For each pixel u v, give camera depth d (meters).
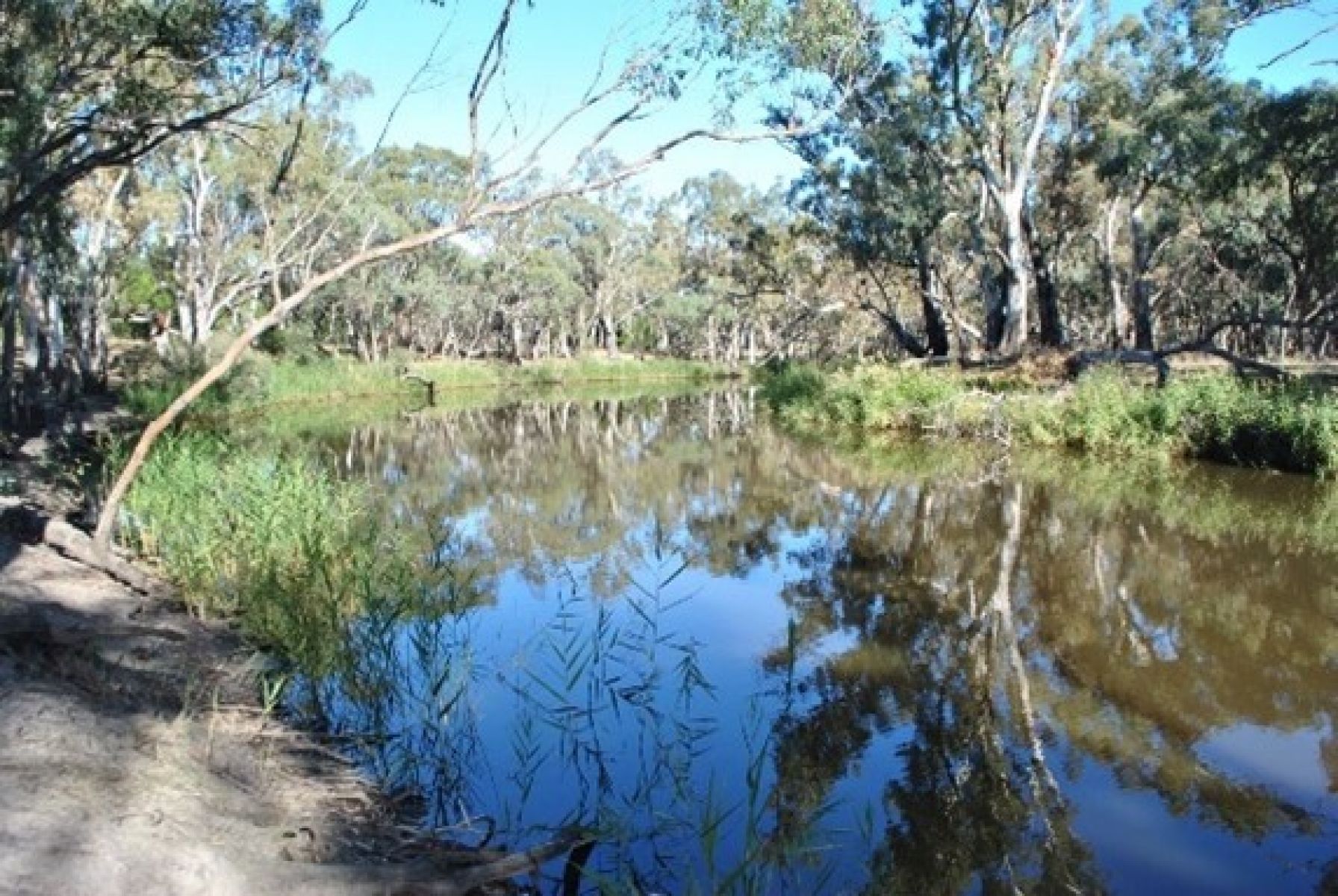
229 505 9.79
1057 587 10.13
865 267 34.91
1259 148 28.39
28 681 5.17
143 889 3.51
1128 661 7.91
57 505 11.14
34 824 3.70
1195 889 4.77
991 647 8.29
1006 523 13.13
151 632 6.68
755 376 46.41
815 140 30.14
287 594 7.55
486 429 27.86
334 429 27.02
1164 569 10.72
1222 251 42.06
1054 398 20.47
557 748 6.17
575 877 4.75
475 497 16.00
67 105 13.52
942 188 30.39
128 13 11.92
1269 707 6.98
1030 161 27.73
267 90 11.56
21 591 7.21
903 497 15.16
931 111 27.31
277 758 5.40
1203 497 14.13
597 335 72.12
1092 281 48.78
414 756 5.93
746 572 10.95
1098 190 37.56
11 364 18.59
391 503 15.19
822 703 7.05
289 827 4.52
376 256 7.88
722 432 25.27
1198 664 7.86
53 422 18.33
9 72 11.43
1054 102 31.92
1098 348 25.53
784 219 43.97
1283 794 5.70
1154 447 17.53
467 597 9.55
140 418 23.77
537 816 5.34
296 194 27.03
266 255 17.69
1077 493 14.75
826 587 10.26
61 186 11.11
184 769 4.66
